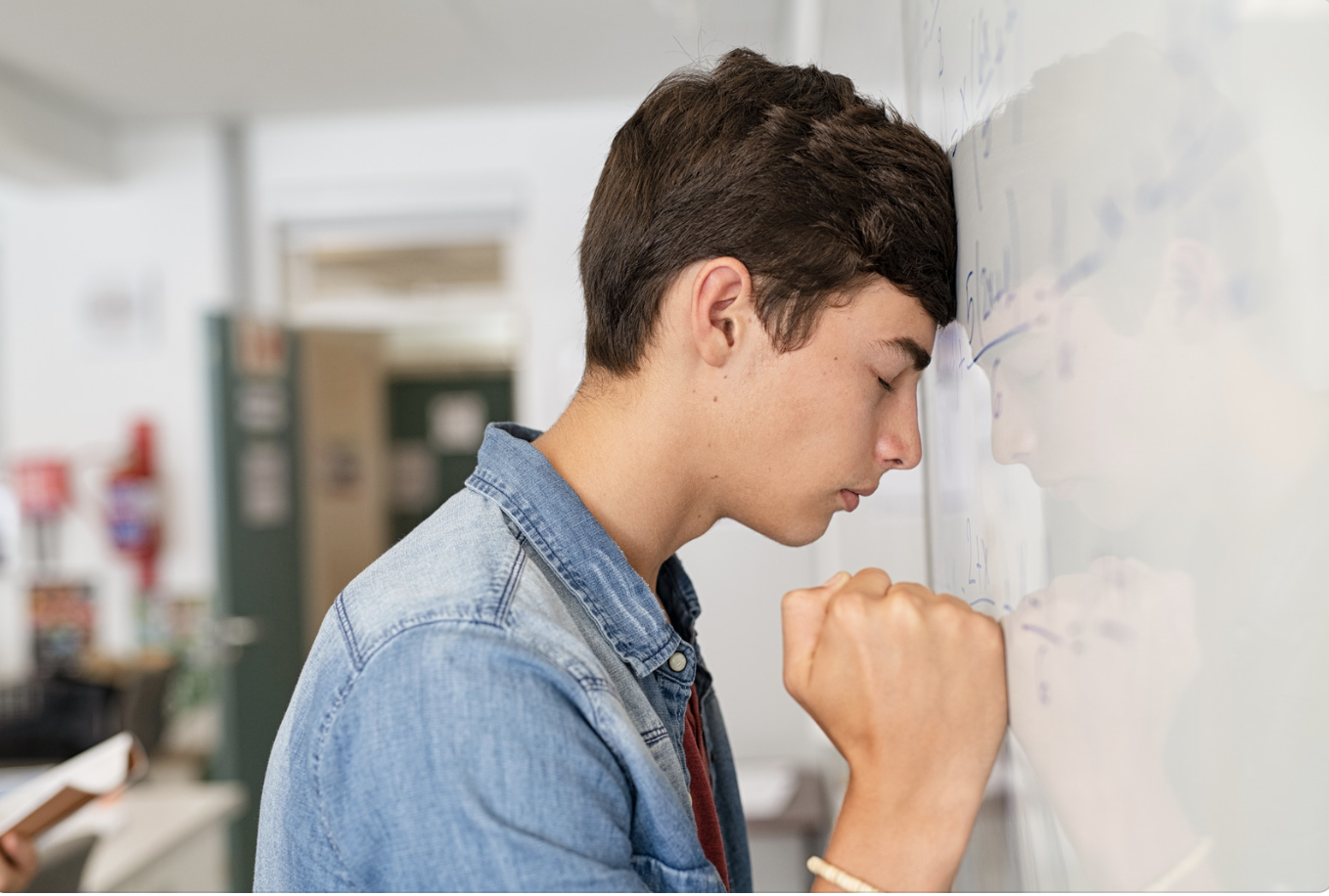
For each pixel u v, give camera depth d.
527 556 0.60
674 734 0.68
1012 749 0.57
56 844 1.84
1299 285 0.28
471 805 0.47
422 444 5.62
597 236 0.67
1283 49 0.27
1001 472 0.56
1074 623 0.44
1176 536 0.34
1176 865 0.35
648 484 0.66
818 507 0.67
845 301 0.62
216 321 3.94
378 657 0.52
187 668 4.25
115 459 4.28
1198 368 0.32
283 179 4.33
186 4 3.17
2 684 3.26
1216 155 0.30
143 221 4.30
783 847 2.52
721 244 0.62
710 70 0.69
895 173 0.62
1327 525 0.27
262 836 0.59
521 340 4.35
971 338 0.62
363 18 3.29
